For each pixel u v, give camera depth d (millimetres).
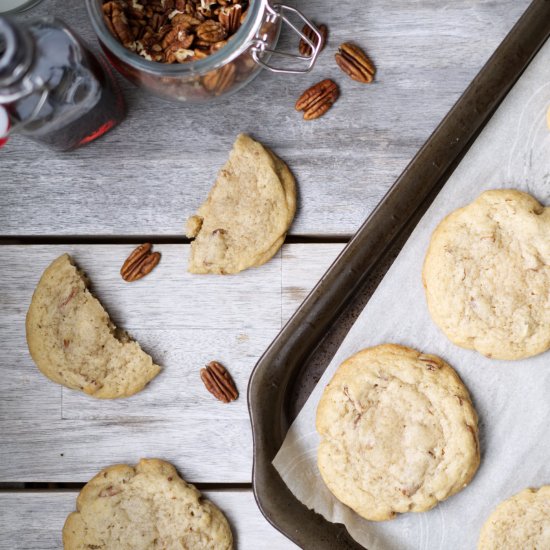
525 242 663
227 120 702
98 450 708
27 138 704
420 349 673
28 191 709
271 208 690
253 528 701
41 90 626
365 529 670
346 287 672
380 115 698
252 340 702
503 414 665
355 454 667
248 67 662
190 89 658
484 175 672
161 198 706
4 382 710
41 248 709
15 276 709
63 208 709
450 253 666
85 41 698
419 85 696
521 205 664
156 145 704
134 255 700
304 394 690
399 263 674
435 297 665
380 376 667
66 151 703
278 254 701
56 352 696
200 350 704
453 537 664
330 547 674
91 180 708
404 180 667
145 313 706
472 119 669
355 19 696
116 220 708
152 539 694
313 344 687
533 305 661
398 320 673
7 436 710
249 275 702
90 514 696
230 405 703
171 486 694
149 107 703
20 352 710
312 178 700
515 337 661
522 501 657
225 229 695
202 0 667
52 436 709
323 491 674
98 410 708
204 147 703
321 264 700
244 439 703
